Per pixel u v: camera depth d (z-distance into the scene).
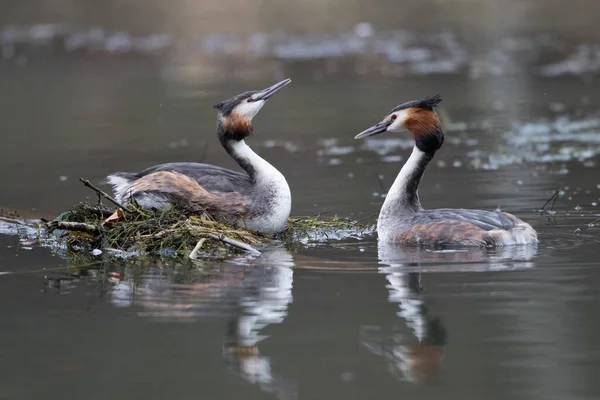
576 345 9.74
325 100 26.81
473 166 19.36
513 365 9.30
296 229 14.89
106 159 20.58
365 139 22.39
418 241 13.55
